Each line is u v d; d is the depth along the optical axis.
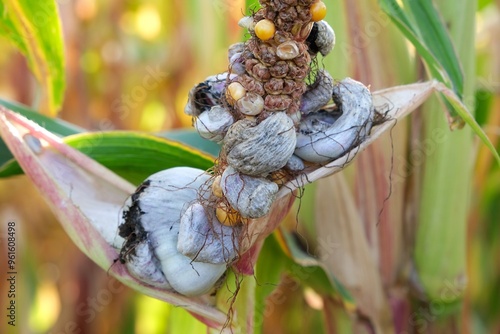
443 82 0.74
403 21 0.74
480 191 1.17
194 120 0.67
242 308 0.72
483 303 1.43
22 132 0.74
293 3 0.62
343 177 0.84
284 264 0.84
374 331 0.86
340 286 0.85
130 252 0.69
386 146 0.85
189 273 0.69
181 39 1.63
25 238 1.47
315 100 0.66
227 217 0.67
